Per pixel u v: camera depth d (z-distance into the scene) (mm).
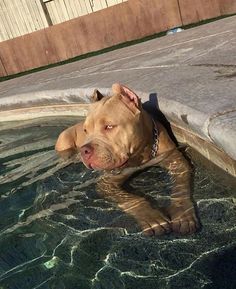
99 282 574
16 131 1314
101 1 2398
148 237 646
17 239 716
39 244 689
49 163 989
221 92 781
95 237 674
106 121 823
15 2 2473
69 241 679
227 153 660
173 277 553
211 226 629
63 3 2441
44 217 766
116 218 712
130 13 2178
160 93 902
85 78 1293
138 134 838
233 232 604
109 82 1132
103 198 784
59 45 2262
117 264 602
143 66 1198
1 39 2564
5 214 812
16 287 601
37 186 893
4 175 989
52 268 622
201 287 526
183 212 682
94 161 801
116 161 819
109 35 2217
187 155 857
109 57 1523
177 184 766
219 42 1194
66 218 747
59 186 867
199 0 2102
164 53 1281
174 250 602
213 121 682
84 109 1216
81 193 820
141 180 816
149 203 735
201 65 1008
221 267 547
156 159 871
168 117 881
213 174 761
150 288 544
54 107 1307
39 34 2266
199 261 569
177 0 2117
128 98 850
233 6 2076
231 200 675
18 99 1375
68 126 1224
